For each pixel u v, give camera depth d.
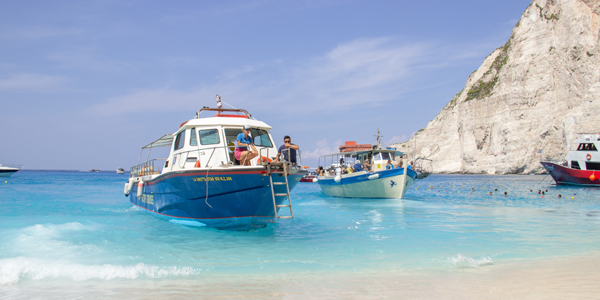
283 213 13.31
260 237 8.18
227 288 4.59
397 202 18.34
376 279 5.04
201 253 6.51
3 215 11.27
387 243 7.59
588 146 36.59
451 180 56.53
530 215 12.96
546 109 76.94
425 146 103.25
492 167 82.06
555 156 73.69
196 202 8.70
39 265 5.31
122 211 12.81
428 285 4.79
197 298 4.22
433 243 7.61
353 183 20.38
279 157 9.05
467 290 4.60
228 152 8.82
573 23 75.69
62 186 32.59
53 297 4.20
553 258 6.41
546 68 78.94
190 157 9.04
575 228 9.89
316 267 5.61
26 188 28.23
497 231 9.29
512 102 81.19
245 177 7.84
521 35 86.00
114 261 5.81
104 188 29.47
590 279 5.13
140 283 4.75
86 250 6.44
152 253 6.43
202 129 9.12
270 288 4.61
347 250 6.88
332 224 10.43
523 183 44.75
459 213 13.49
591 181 35.50
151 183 10.96
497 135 82.75
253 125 9.38
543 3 83.56
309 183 47.22
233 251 6.71
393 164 21.78
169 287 4.61
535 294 4.48
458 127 94.25
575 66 73.94
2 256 5.91
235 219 8.63
